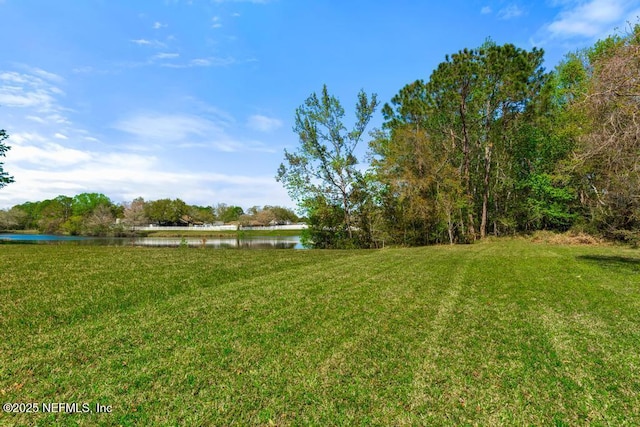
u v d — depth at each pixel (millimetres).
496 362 4090
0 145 27234
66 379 3549
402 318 5711
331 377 3713
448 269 10836
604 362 4098
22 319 5254
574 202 25766
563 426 2938
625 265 11555
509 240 24828
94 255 12680
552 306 6461
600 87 9750
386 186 25000
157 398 3260
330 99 24578
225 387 3477
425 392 3439
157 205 89938
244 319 5586
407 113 26281
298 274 9812
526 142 27844
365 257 14281
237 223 85500
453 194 24266
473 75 22734
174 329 5066
